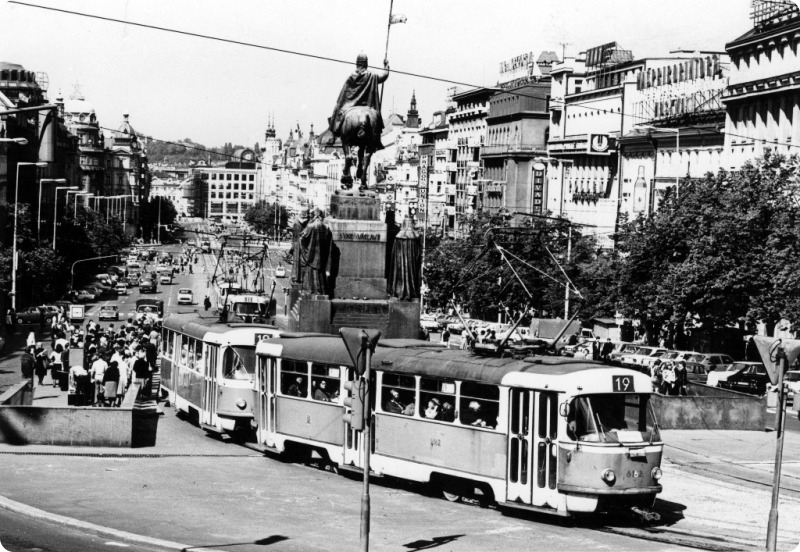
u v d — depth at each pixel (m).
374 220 53.66
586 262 119.75
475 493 37.34
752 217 87.31
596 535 32.62
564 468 34.12
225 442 49.97
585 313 109.00
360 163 55.03
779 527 34.94
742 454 50.12
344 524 32.72
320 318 52.12
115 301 183.75
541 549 30.11
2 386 70.56
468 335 42.31
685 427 57.84
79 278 196.88
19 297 149.25
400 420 39.25
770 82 118.75
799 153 112.62
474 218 138.38
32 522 31.25
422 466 38.38
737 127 127.44
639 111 162.50
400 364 39.31
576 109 186.12
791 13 120.75
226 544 29.45
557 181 191.38
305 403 43.88
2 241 151.50
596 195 172.50
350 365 42.00
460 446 37.03
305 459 44.59
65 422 45.75
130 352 71.25
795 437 56.38
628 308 97.31
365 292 53.22
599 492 33.75
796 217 88.38
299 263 54.78
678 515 36.56
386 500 37.19
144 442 48.41
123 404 50.00
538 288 109.50
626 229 102.62
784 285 84.44
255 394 47.34
